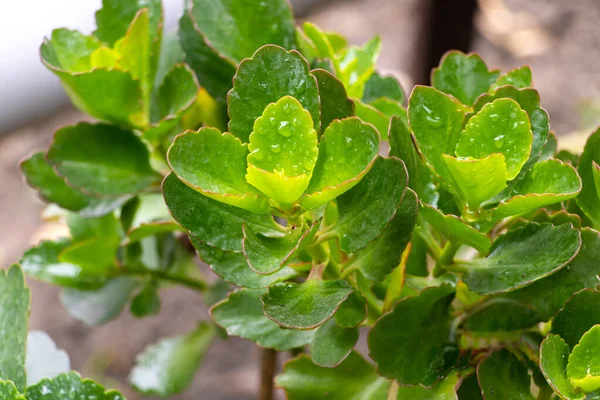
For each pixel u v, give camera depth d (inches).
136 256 31.4
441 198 26.1
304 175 24.0
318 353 25.9
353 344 25.9
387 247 25.3
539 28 82.4
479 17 82.4
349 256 26.9
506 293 26.4
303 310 24.7
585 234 25.8
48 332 56.6
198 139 24.4
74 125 29.1
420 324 25.9
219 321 26.9
